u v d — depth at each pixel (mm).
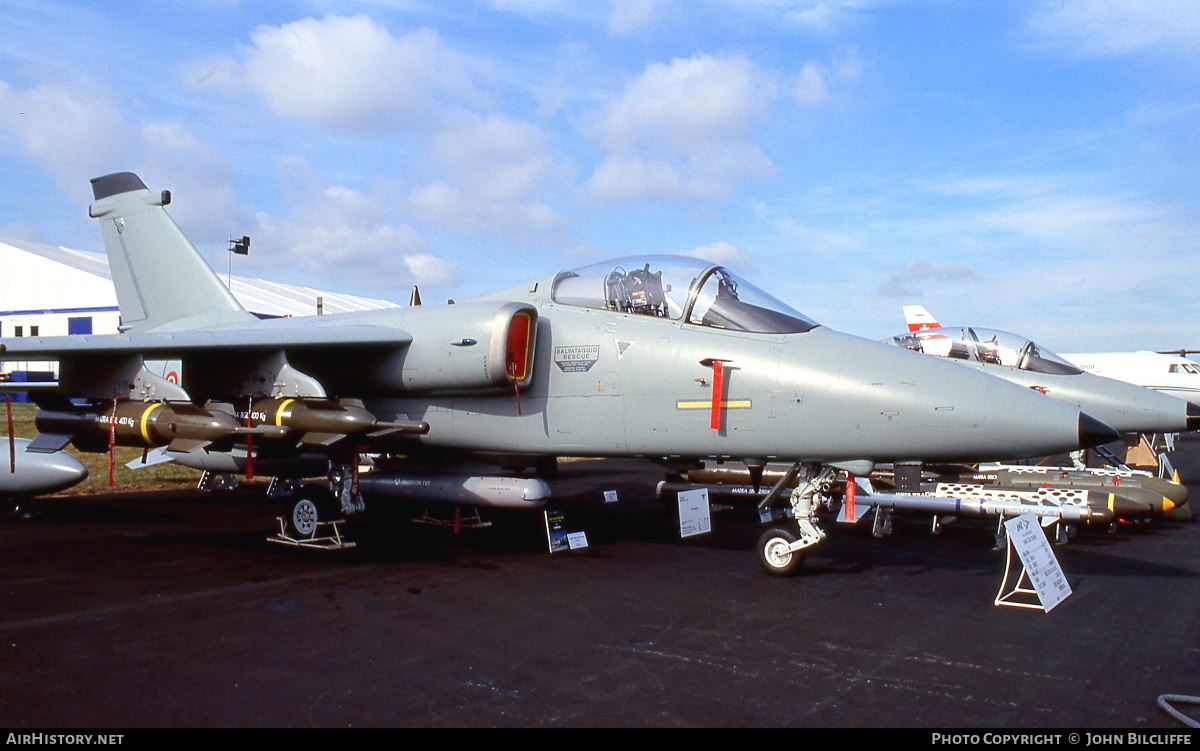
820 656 5051
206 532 9227
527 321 8109
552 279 8680
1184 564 8375
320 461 11312
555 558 8109
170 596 6254
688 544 9117
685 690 4406
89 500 11891
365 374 8742
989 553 8867
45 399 9250
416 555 8102
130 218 12578
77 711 3951
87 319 34062
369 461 12117
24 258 35531
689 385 7484
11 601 6012
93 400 8891
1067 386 13414
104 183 12844
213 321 11516
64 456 10148
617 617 5898
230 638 5184
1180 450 27125
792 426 7105
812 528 7309
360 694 4246
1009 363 13828
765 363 7234
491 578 7129
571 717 3992
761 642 5328
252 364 8578
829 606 6324
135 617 5637
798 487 7496
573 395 8047
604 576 7301
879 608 6281
